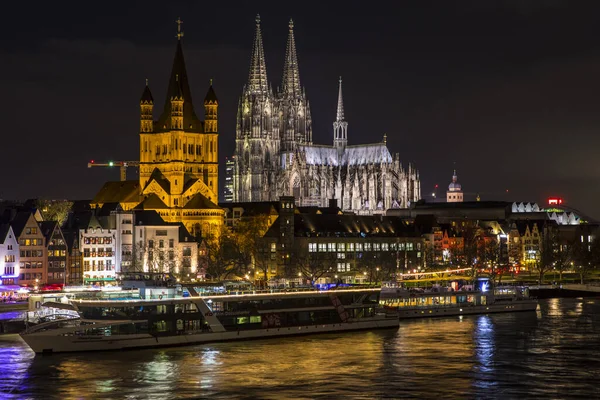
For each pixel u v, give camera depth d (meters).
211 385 166.25
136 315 196.25
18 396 159.88
